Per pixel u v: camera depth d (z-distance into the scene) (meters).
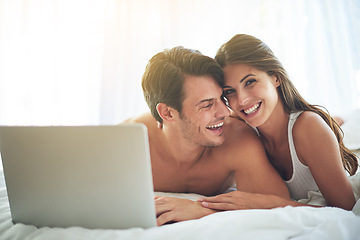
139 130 0.63
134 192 0.67
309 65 2.59
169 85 1.02
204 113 1.02
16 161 0.72
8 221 0.79
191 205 0.90
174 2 2.70
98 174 0.67
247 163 1.13
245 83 1.03
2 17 2.68
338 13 2.53
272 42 2.63
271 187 1.08
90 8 2.71
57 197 0.72
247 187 1.12
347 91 2.52
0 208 0.90
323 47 2.57
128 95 2.68
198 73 1.00
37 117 2.70
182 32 2.71
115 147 0.65
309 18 2.58
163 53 1.08
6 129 0.71
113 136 0.65
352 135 1.65
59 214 0.73
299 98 1.14
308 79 2.60
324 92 2.58
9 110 2.70
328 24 2.55
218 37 2.69
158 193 1.17
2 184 1.10
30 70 2.69
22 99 2.69
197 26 2.70
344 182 0.99
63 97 2.71
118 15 2.68
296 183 1.16
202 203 0.91
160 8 2.70
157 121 1.22
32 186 0.73
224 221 0.67
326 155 1.00
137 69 2.69
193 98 1.01
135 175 0.66
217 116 1.03
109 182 0.67
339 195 0.99
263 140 1.21
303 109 1.15
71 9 2.70
